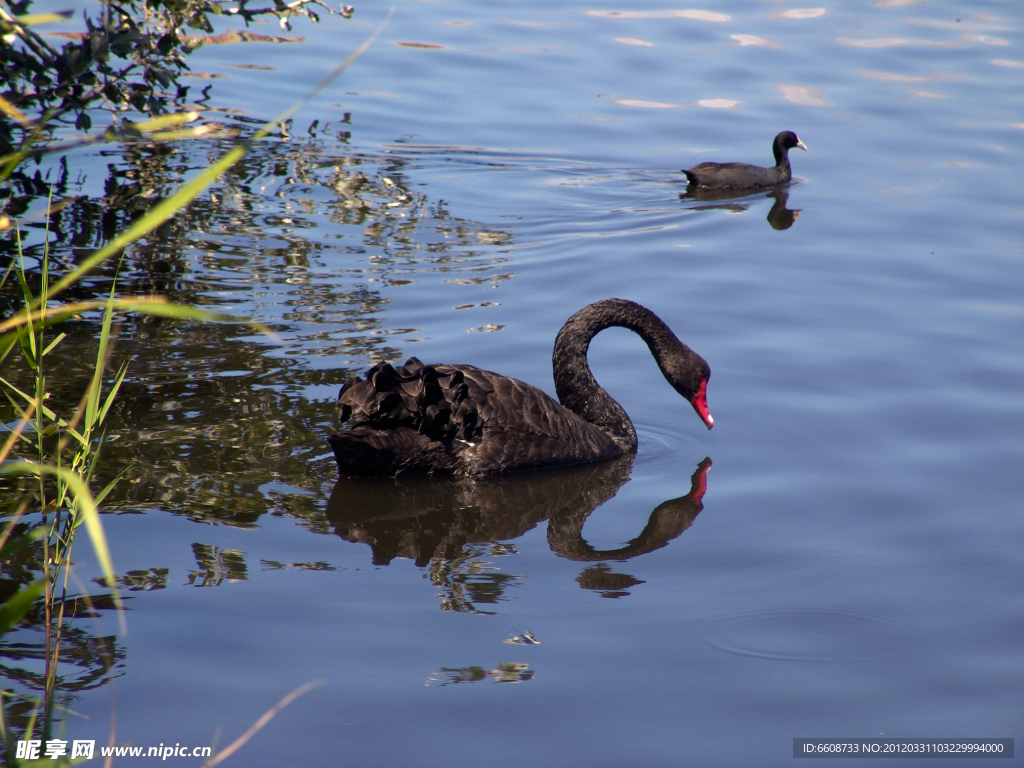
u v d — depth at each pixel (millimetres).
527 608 5609
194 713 4590
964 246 11625
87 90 12445
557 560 6184
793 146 14312
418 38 18781
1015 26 20266
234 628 5242
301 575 5812
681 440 7965
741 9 20938
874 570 6027
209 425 7531
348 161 14398
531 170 14578
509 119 16078
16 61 9781
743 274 10953
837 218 12727
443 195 13523
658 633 5383
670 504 6965
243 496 6656
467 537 6465
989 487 6992
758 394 8453
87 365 8367
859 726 4684
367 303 9969
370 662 5031
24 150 2943
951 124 15930
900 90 17266
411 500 6941
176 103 15539
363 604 5559
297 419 7695
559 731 4590
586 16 20234
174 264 10695
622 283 10688
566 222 12742
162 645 5059
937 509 6734
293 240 11625
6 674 4758
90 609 5336
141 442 7219
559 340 8094
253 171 13766
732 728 4652
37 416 4691
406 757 4391
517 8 20562
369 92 16719
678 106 16719
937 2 21688
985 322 9656
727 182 13828
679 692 4898
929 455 7445
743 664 5133
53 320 2977
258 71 17047
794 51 18859
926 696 4910
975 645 5309
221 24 18781
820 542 6367
